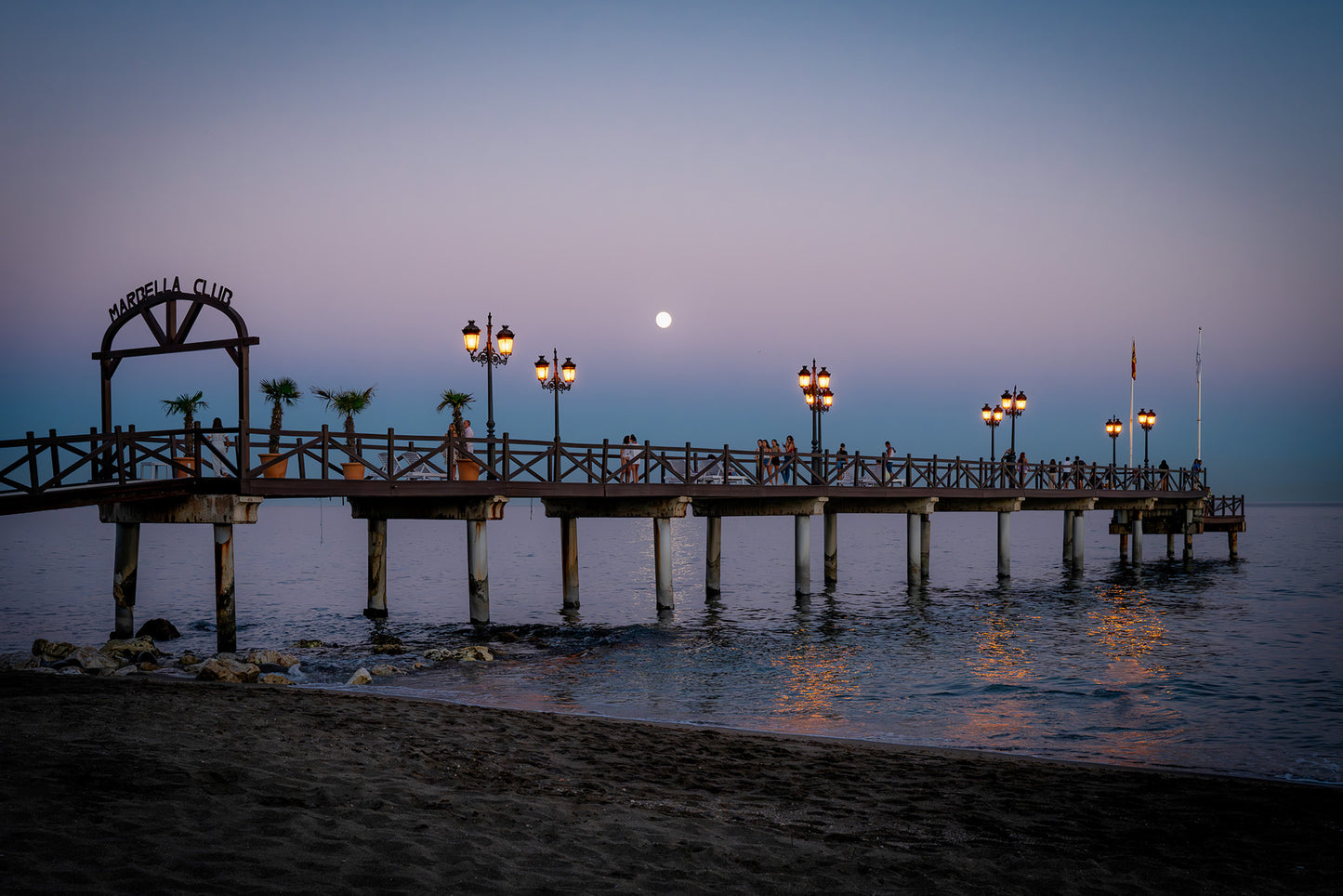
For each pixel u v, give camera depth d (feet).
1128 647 83.41
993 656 77.56
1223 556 223.92
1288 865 29.07
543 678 65.16
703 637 86.63
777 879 24.72
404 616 101.35
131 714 38.58
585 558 227.40
